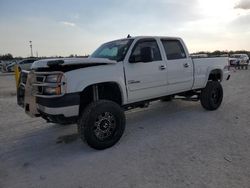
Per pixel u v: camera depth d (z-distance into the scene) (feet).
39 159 14.06
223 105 26.09
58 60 13.56
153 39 18.76
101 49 19.25
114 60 16.48
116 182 11.16
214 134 16.93
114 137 15.38
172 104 26.86
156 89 18.60
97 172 12.17
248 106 25.45
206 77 22.74
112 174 11.91
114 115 15.28
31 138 17.60
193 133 17.28
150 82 17.95
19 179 11.85
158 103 27.50
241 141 15.53
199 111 23.47
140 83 17.30
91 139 14.42
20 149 15.61
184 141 15.79
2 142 16.87
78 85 13.99
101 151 14.79
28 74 15.29
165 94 19.63
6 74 102.12
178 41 20.71
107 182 11.21
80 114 15.39
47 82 14.01
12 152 15.16
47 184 11.28
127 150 14.73
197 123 19.63
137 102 17.85
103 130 14.89
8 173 12.50
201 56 24.09
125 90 16.46
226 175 11.36
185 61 20.67
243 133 16.99
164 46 19.40
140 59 16.35
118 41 18.78
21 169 12.89
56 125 20.51
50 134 18.37
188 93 23.31
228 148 14.46
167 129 18.38
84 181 11.39
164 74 18.85
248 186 10.44
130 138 16.74
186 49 21.24
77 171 12.40
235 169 11.91
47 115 14.26
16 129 19.72
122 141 16.22
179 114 22.62
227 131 17.48
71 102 13.79
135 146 15.29
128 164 12.88
